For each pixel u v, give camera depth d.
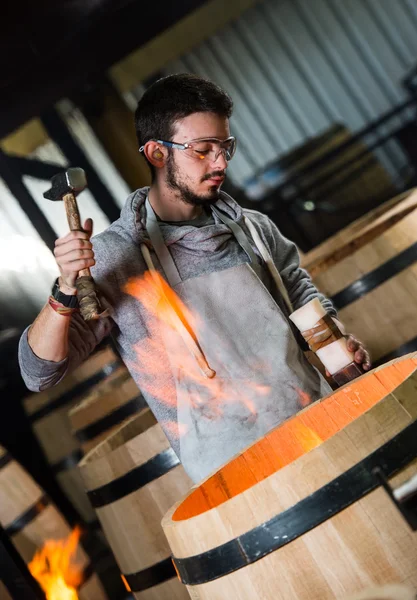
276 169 8.62
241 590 1.70
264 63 12.73
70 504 6.29
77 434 4.59
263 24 12.69
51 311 2.23
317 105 12.87
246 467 2.11
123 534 3.02
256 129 12.82
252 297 2.46
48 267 8.62
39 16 6.46
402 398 1.65
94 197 8.33
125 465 2.96
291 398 2.38
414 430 1.63
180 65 12.61
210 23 11.95
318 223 8.45
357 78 12.86
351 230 4.77
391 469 1.60
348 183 8.52
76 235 2.11
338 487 1.60
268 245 2.69
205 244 2.45
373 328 3.42
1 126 6.92
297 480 1.63
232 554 1.69
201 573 1.77
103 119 8.65
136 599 3.07
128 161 8.72
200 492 2.03
